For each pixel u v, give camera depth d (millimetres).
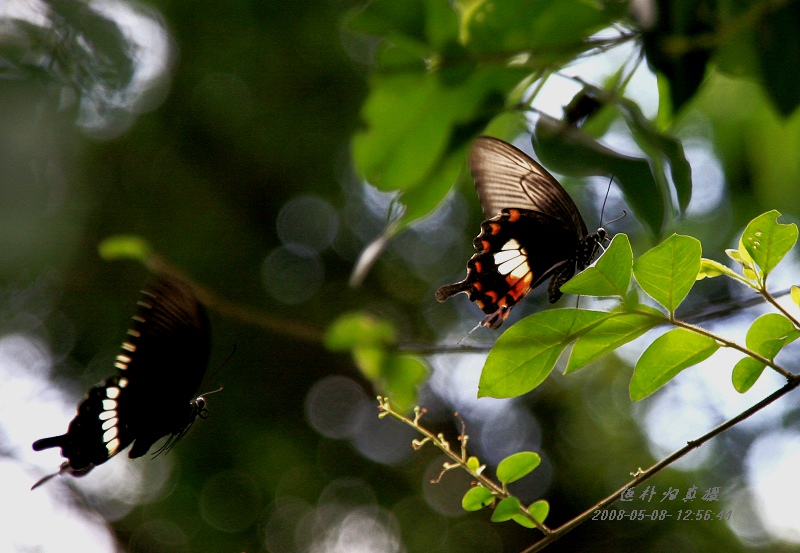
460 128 4758
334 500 13594
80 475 5027
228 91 12500
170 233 12609
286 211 13547
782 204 8102
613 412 13766
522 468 3945
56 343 12789
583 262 5746
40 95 9633
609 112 5746
